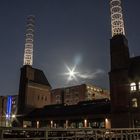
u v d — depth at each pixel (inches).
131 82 2177.7
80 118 2413.9
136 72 2220.7
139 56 2405.3
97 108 2418.8
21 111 3031.5
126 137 867.4
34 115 2876.5
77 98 4062.5
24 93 3100.4
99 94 4382.4
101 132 742.5
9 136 679.7
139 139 1012.5
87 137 636.7
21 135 711.7
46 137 501.0
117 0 2625.5
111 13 2615.7
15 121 3036.4
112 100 2217.0
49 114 2738.7
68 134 723.4
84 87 4042.8
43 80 3449.8
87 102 2800.2
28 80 3157.0
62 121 2578.7
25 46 3563.0
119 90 2202.3
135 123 2062.0
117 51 2321.6
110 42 2400.3
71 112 2564.0
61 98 4249.5
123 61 2267.5
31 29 3705.7
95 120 2329.0
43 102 3304.6
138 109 2065.7
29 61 3479.3
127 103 2132.1
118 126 2116.1
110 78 2285.9
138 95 2100.1
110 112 2220.7
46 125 2699.3
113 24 2549.2
